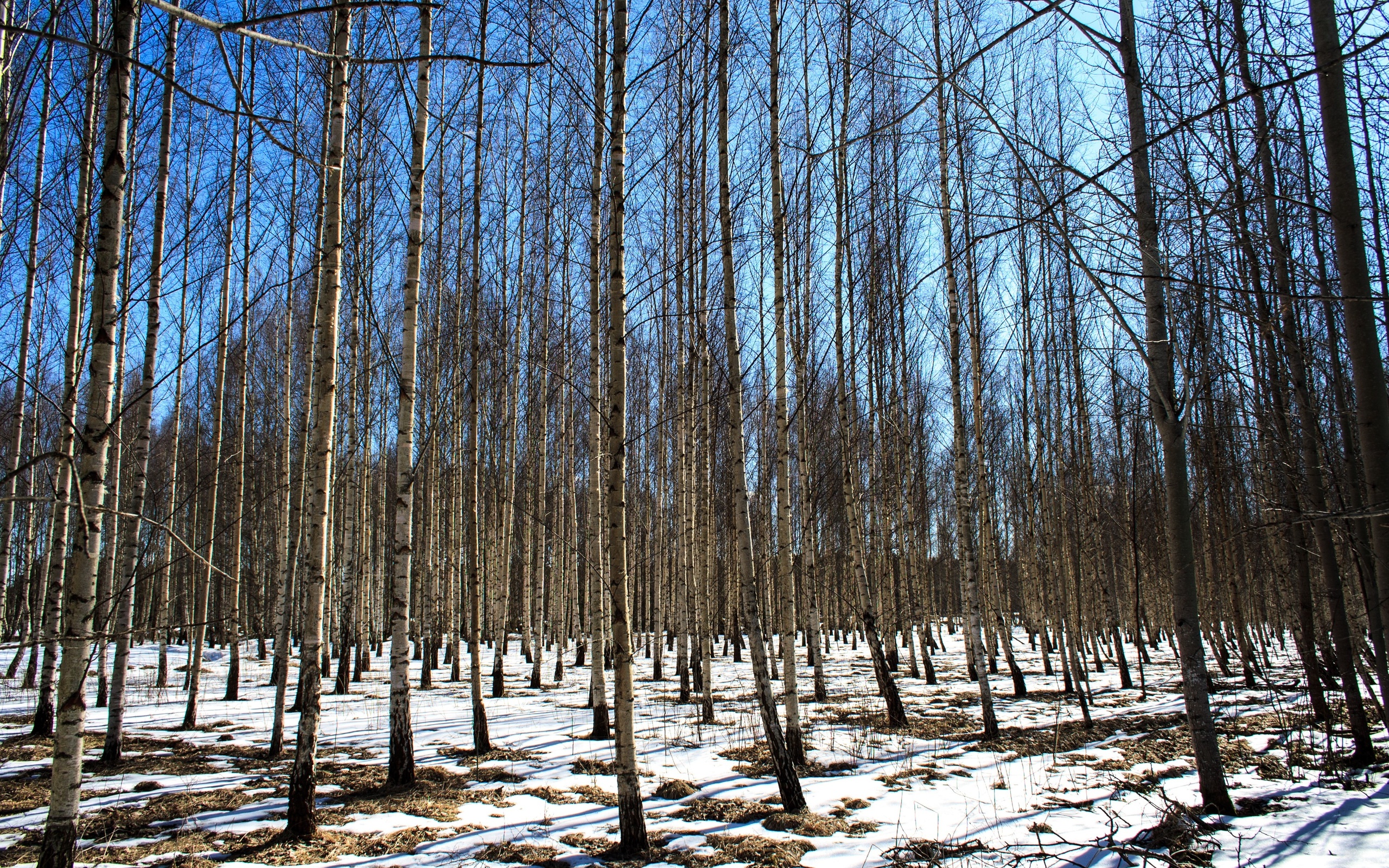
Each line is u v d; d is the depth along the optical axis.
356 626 19.20
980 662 9.70
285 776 7.29
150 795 6.58
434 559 16.89
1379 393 3.69
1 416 6.93
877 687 15.95
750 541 6.73
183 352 8.88
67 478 8.30
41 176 7.75
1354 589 7.77
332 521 15.35
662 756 8.47
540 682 15.91
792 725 7.84
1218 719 10.32
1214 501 11.28
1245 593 18.58
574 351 15.88
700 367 13.84
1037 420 16.98
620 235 5.70
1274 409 6.59
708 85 10.04
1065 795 6.68
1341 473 6.59
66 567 9.47
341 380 16.42
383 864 4.93
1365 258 3.74
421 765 7.91
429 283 13.98
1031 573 24.83
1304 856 4.73
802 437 13.34
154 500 9.16
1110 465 20.27
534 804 6.46
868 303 14.30
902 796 6.70
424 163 7.65
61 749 3.99
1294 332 5.94
